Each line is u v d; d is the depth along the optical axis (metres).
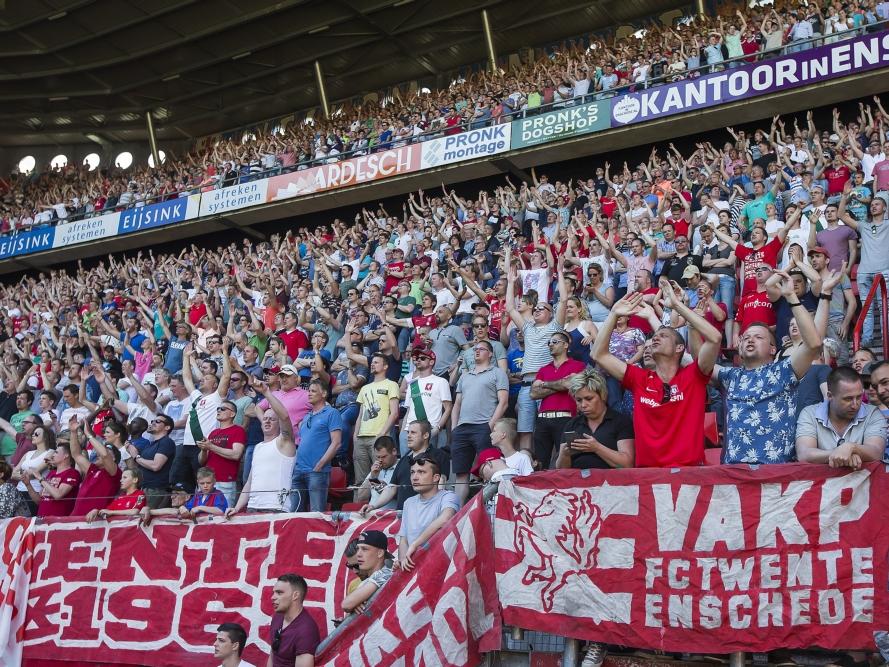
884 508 4.86
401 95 30.44
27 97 33.75
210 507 7.46
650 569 5.24
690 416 5.62
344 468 9.96
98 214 26.81
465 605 5.56
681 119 18.17
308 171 22.86
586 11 27.48
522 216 16.83
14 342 17.61
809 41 17.05
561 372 8.05
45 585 8.02
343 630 5.96
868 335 9.72
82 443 11.67
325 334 12.38
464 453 8.64
